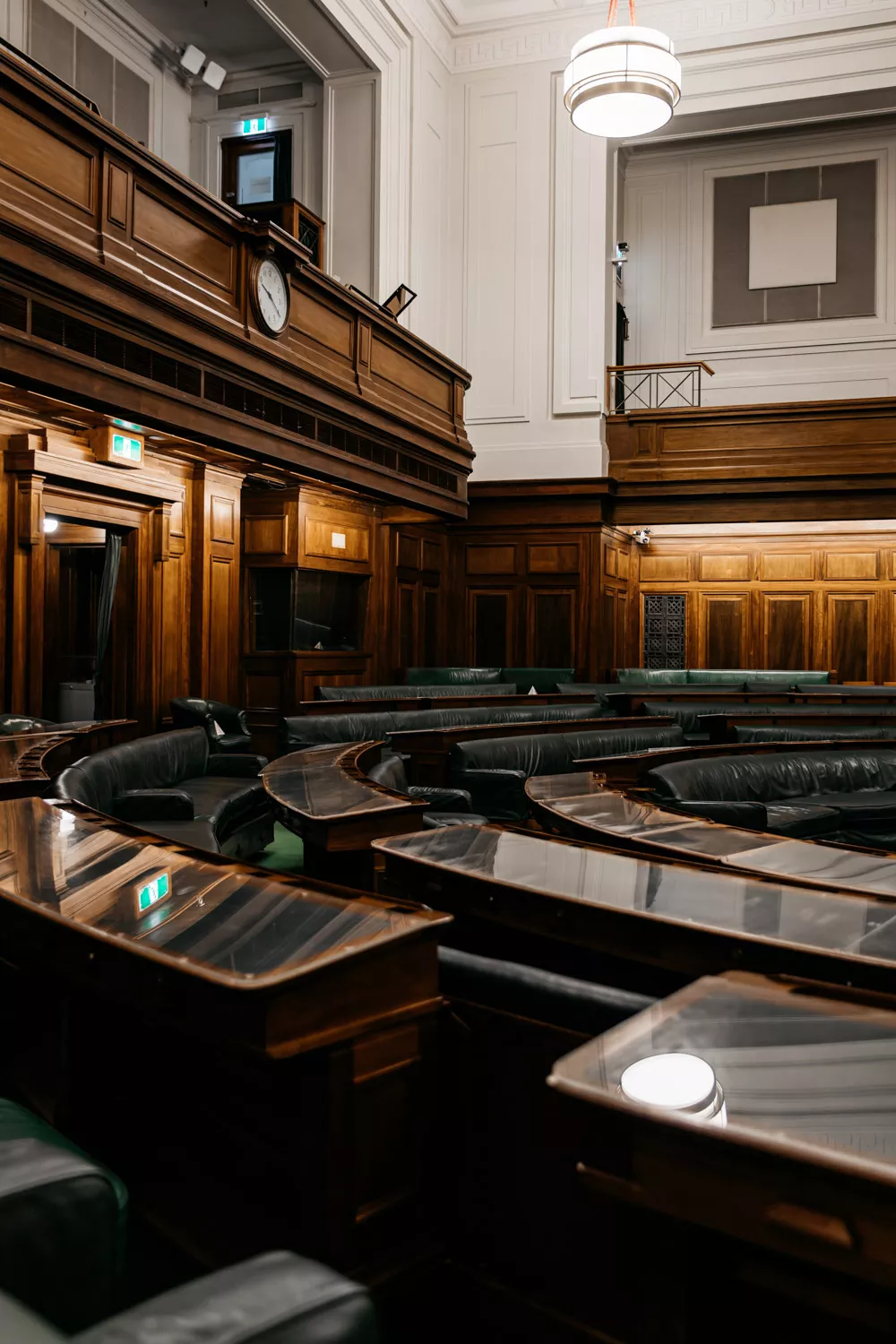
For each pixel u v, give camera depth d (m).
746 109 12.12
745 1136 1.03
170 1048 1.78
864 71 11.46
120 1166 1.89
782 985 1.42
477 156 12.37
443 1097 1.71
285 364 7.00
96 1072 1.94
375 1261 1.59
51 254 4.96
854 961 1.62
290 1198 1.56
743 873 2.18
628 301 14.36
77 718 9.73
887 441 10.89
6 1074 2.18
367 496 10.64
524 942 2.18
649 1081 1.15
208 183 12.04
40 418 7.15
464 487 10.70
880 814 5.82
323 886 1.86
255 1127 1.63
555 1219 1.56
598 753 6.85
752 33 11.66
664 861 2.28
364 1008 1.55
